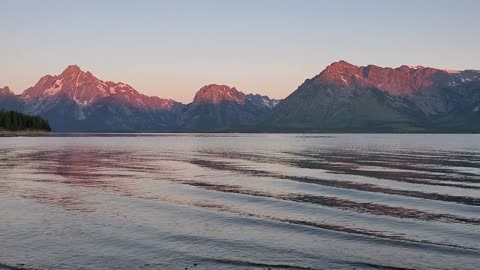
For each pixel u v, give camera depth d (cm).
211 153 13388
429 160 10362
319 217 3691
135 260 2538
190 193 4941
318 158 11088
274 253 2672
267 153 13400
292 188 5456
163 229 3209
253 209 4009
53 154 11856
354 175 7025
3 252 2655
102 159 10331
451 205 4328
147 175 6812
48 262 2495
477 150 15162
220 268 2411
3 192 4831
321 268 2422
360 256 2622
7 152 12375
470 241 2955
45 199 4391
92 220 3462
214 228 3259
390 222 3516
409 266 2455
